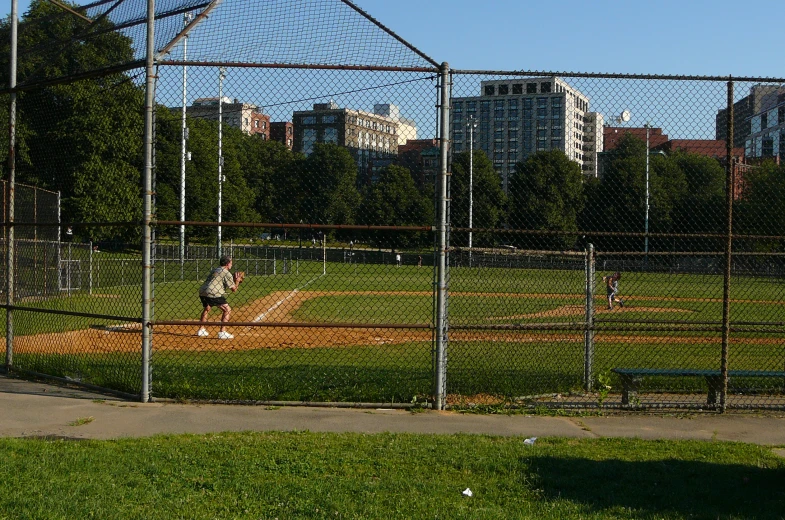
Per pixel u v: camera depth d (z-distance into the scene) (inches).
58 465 236.8
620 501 217.5
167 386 364.2
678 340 608.1
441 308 346.0
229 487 220.7
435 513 202.4
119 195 531.8
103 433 291.3
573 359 492.1
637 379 363.3
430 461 252.8
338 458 253.9
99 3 412.5
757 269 565.6
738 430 321.4
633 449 280.7
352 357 494.9
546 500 217.3
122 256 981.2
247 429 302.5
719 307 946.7
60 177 510.3
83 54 420.2
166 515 196.2
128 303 861.8
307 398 358.0
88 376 399.5
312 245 794.2
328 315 835.4
